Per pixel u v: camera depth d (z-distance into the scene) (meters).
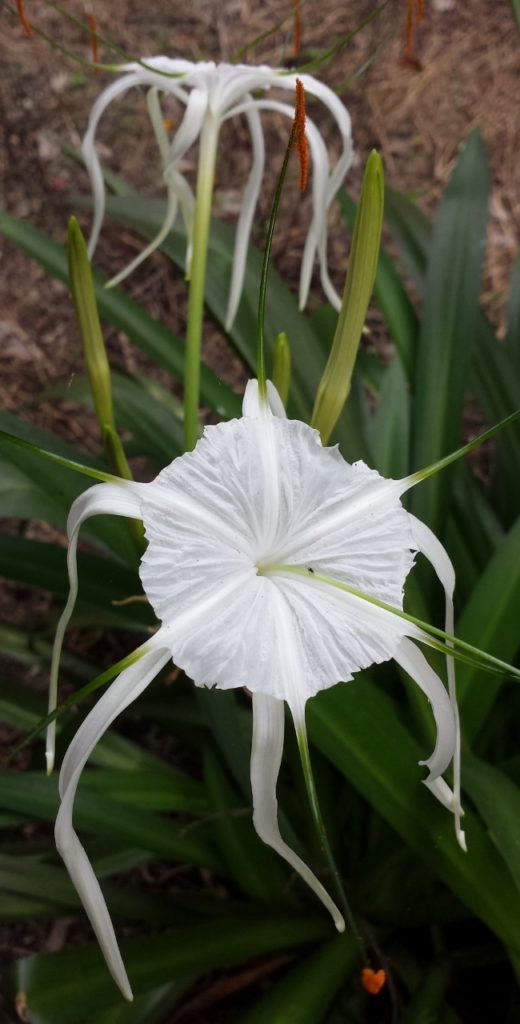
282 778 0.53
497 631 0.40
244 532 0.23
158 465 0.59
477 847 0.36
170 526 0.22
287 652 0.22
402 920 0.46
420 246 0.60
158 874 0.59
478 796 0.35
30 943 0.56
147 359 0.80
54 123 0.86
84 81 0.87
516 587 0.41
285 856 0.24
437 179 0.86
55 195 0.84
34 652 0.56
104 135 0.86
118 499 0.23
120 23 0.89
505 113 0.87
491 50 0.89
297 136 0.27
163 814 0.59
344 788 0.50
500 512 0.59
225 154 0.87
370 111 0.88
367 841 0.49
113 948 0.23
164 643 0.22
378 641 0.23
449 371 0.49
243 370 0.80
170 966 0.38
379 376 0.63
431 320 0.50
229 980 0.49
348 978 0.44
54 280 0.81
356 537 0.24
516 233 0.84
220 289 0.52
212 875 0.59
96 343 0.34
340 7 0.90
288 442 0.23
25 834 0.60
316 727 0.37
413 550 0.26
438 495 0.47
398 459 0.50
